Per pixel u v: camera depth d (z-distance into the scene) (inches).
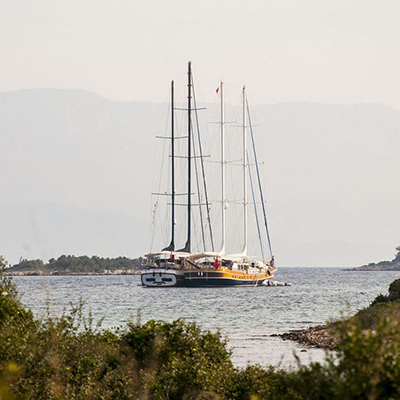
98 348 3316.9
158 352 3516.2
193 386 3161.9
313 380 1913.1
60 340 3014.3
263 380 3218.5
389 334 1876.2
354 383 1796.3
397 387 1785.2
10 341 2871.6
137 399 3053.6
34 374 2736.2
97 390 2992.1
